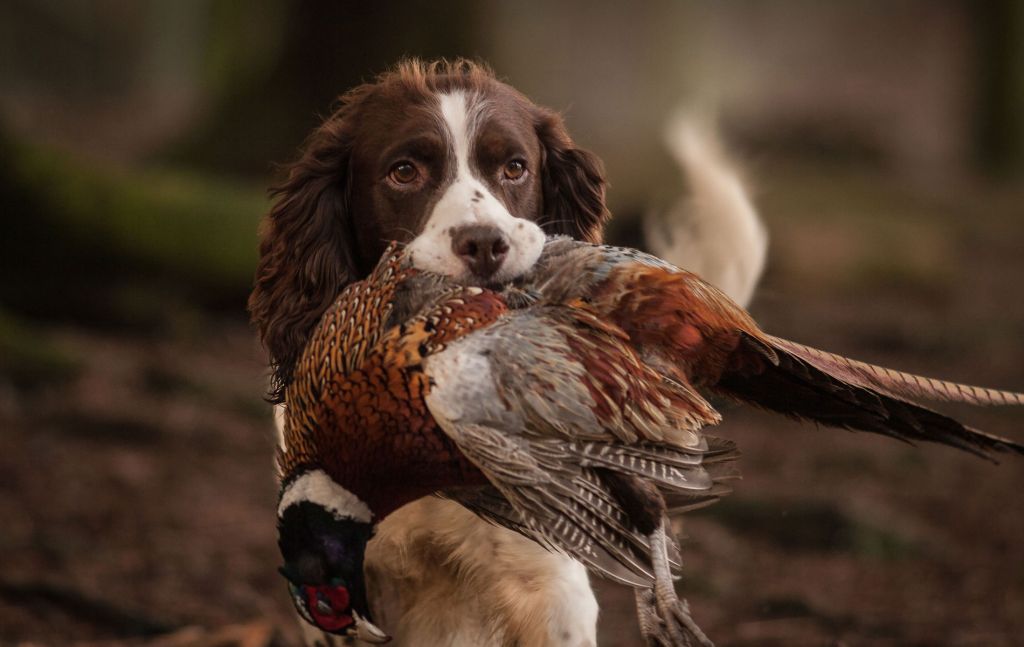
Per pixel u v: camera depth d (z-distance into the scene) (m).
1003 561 9.51
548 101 29.94
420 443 4.25
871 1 52.56
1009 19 36.97
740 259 7.07
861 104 46.09
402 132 5.23
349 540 4.42
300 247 5.40
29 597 7.69
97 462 10.49
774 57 50.91
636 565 4.22
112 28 43.97
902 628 7.98
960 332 17.50
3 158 14.04
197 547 8.99
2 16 41.47
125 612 7.62
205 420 11.62
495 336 4.16
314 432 4.38
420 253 4.71
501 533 5.12
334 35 20.75
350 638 5.54
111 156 25.83
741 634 7.93
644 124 33.03
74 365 12.34
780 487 11.02
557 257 4.57
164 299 14.30
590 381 4.15
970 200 30.72
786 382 4.73
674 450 4.30
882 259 20.12
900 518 10.12
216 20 24.69
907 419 4.76
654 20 33.94
